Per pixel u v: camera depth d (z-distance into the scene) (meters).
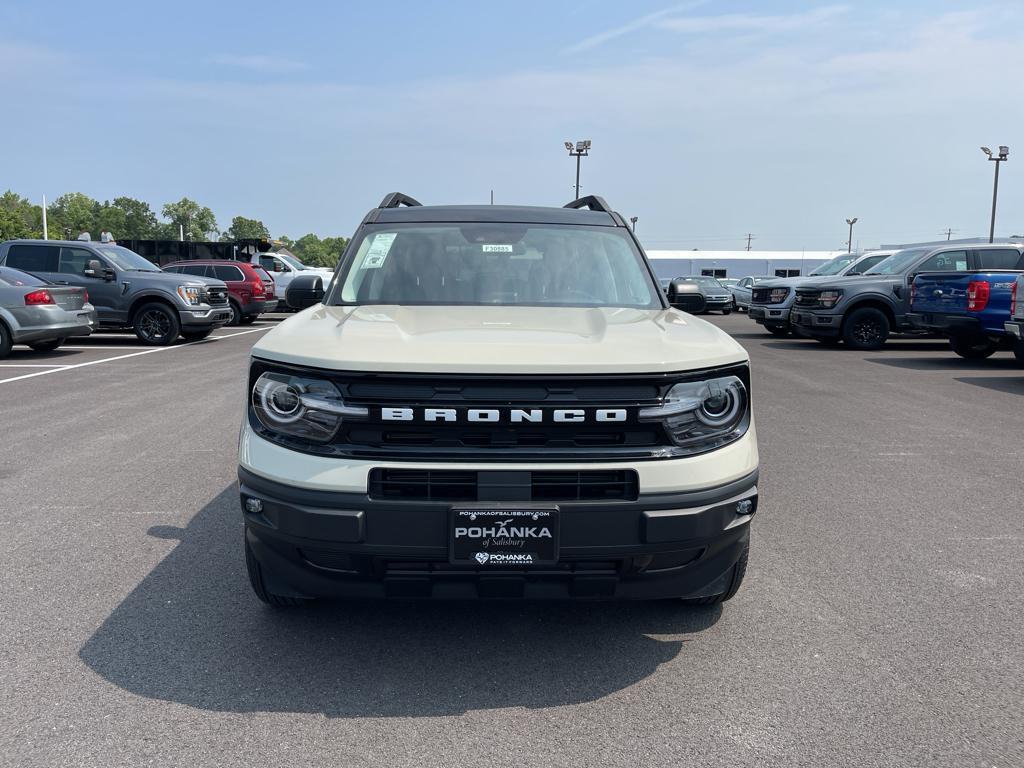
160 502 4.95
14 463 5.91
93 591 3.59
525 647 3.11
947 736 2.51
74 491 5.19
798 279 17.77
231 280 20.73
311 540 2.61
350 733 2.51
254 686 2.79
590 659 3.02
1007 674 2.91
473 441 2.59
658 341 2.86
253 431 2.76
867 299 14.63
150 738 2.47
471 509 2.54
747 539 3.10
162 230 194.50
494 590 2.69
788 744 2.46
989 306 11.42
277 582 3.14
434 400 2.56
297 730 2.52
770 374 11.22
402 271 3.85
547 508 2.55
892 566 3.99
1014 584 3.76
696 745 2.46
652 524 2.60
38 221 173.00
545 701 2.72
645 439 2.66
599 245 4.11
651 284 3.95
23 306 12.42
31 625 3.25
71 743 2.44
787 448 6.62
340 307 3.60
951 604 3.54
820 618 3.38
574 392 2.59
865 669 2.95
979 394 9.45
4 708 2.63
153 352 13.78
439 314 3.35
